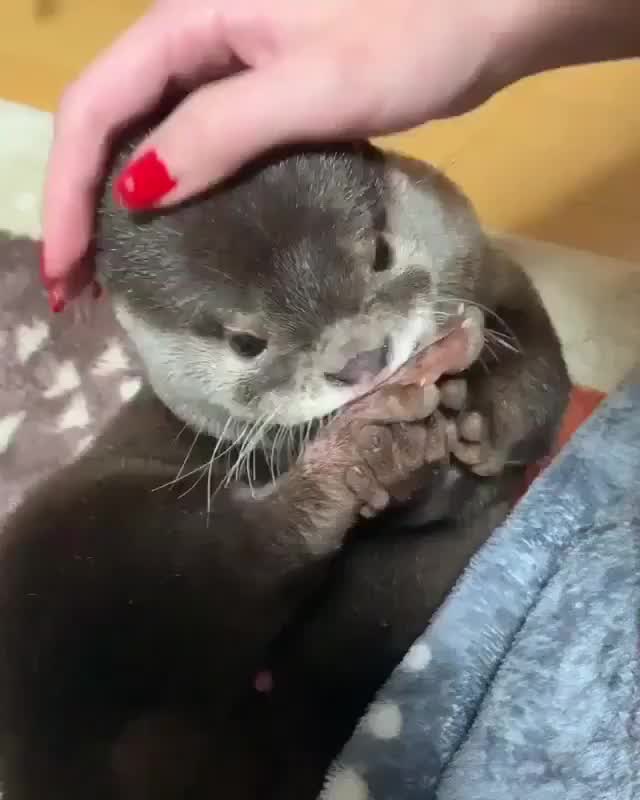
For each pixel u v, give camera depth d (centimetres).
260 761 35
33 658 33
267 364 31
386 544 35
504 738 30
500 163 54
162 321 32
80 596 32
